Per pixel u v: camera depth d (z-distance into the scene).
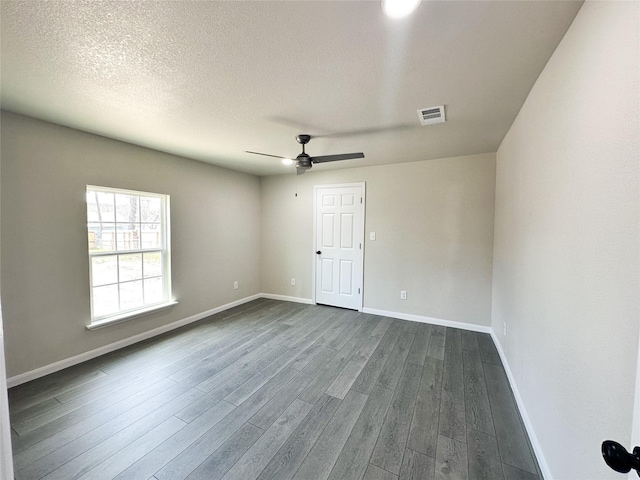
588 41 1.14
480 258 3.71
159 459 1.68
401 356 3.01
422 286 4.05
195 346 3.24
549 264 1.57
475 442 1.83
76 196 2.76
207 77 1.78
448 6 1.20
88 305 2.88
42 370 2.56
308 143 3.18
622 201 0.91
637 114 0.83
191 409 2.14
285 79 1.80
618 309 0.92
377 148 3.38
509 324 2.59
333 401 2.25
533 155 1.88
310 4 1.17
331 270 4.77
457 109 2.25
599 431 1.03
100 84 1.86
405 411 2.13
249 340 3.41
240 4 1.17
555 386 1.45
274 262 5.29
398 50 1.50
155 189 3.48
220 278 4.51
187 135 2.90
